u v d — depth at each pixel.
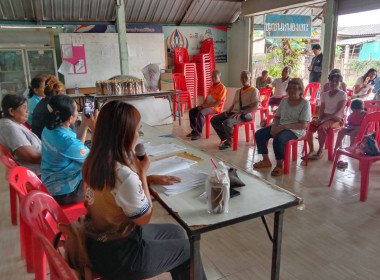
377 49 10.77
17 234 2.40
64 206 1.87
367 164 2.75
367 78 5.20
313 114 4.90
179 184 1.51
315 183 3.23
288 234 2.32
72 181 1.86
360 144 2.93
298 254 2.08
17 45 6.09
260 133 3.68
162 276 1.90
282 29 7.36
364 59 11.12
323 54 6.09
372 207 2.71
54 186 1.84
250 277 1.87
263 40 9.78
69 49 6.89
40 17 6.52
